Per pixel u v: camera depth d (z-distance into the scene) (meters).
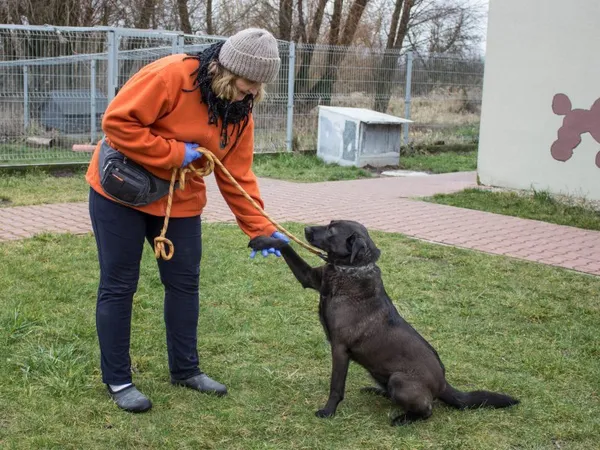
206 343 4.48
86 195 9.64
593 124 9.58
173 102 3.25
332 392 3.60
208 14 22.42
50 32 12.80
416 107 16.89
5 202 9.02
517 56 10.37
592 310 5.49
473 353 4.56
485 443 3.39
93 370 3.96
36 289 5.32
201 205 3.63
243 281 5.79
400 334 3.57
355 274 3.56
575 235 8.21
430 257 6.88
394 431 3.47
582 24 9.53
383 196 10.45
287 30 21.55
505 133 10.70
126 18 20.56
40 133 12.76
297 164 13.77
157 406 3.60
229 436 3.34
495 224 8.64
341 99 15.48
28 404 3.51
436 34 24.47
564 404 3.84
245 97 3.39
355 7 20.95
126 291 3.50
